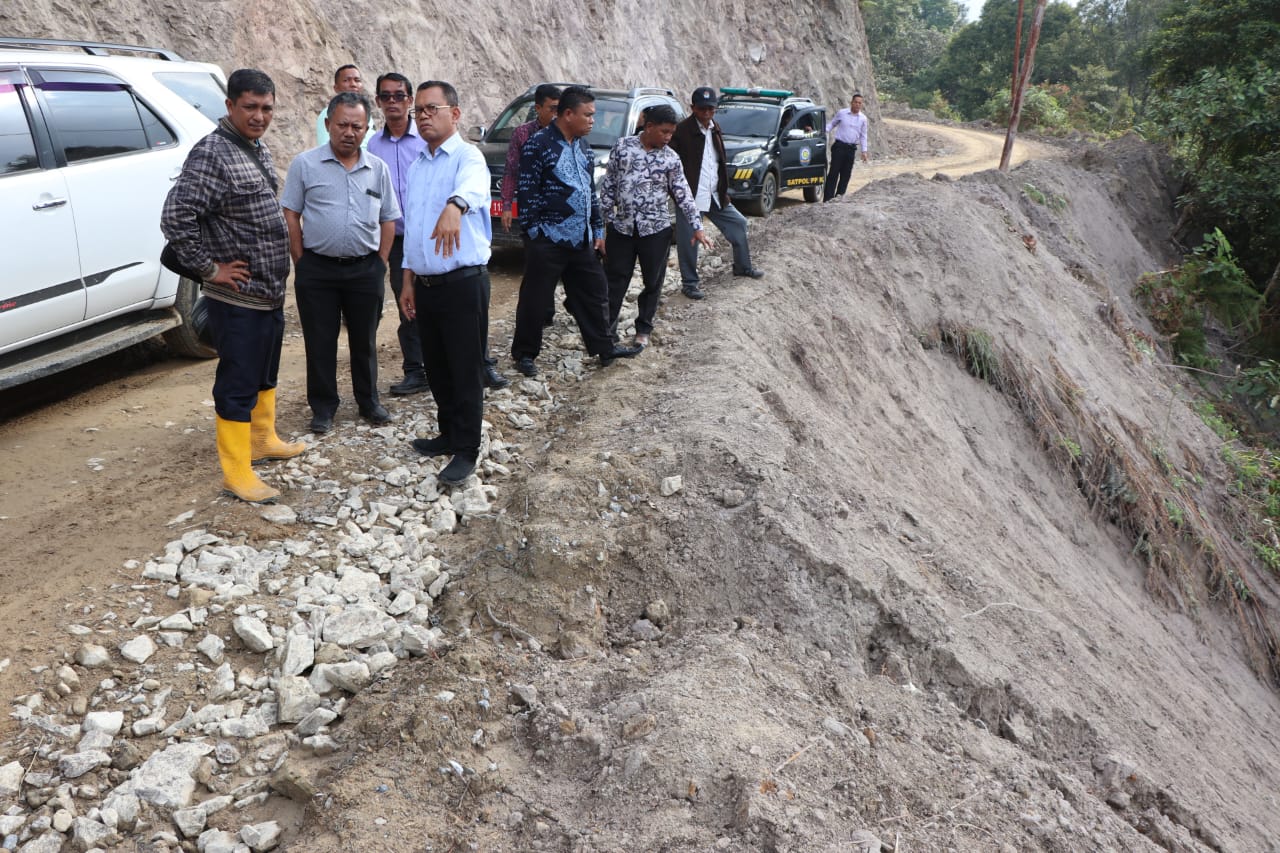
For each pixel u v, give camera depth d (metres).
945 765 3.51
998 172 16.69
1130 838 3.66
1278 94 19.33
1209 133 20.55
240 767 3.19
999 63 68.44
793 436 5.92
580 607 4.04
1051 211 17.30
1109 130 51.28
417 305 4.86
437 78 15.60
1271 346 18.83
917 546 5.44
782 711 3.45
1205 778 5.32
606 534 4.32
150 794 2.99
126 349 7.18
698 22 25.47
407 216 4.76
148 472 5.14
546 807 3.00
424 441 5.34
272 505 4.66
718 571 4.30
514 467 5.27
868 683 3.99
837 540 4.63
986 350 10.61
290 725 3.39
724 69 26.12
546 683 3.56
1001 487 9.36
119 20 10.83
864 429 7.73
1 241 5.15
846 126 15.58
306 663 3.60
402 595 4.04
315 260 5.11
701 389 5.97
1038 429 10.64
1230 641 10.45
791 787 3.01
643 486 4.66
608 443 5.26
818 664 3.98
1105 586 9.06
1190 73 22.31
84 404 6.18
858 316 9.16
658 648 3.92
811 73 29.16
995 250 12.27
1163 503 10.79
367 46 14.35
